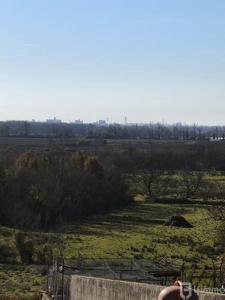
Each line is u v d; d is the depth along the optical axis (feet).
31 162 285.02
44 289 107.24
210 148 470.80
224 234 203.51
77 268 104.22
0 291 118.73
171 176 393.50
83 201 293.02
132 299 54.13
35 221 255.70
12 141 561.43
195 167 433.89
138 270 111.96
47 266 155.53
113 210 314.14
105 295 60.13
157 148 488.44
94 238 220.84
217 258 166.40
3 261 168.96
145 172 379.14
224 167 441.27
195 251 191.01
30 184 268.00
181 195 366.22
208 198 357.41
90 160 308.60
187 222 264.72
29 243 174.60
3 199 258.57
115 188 324.39
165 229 250.37
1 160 310.86
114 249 192.65
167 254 183.62
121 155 394.52
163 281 94.32
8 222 254.68
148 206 331.36
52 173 284.41
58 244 200.44
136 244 205.77
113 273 104.42
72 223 268.00
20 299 105.40
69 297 72.13
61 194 277.03
